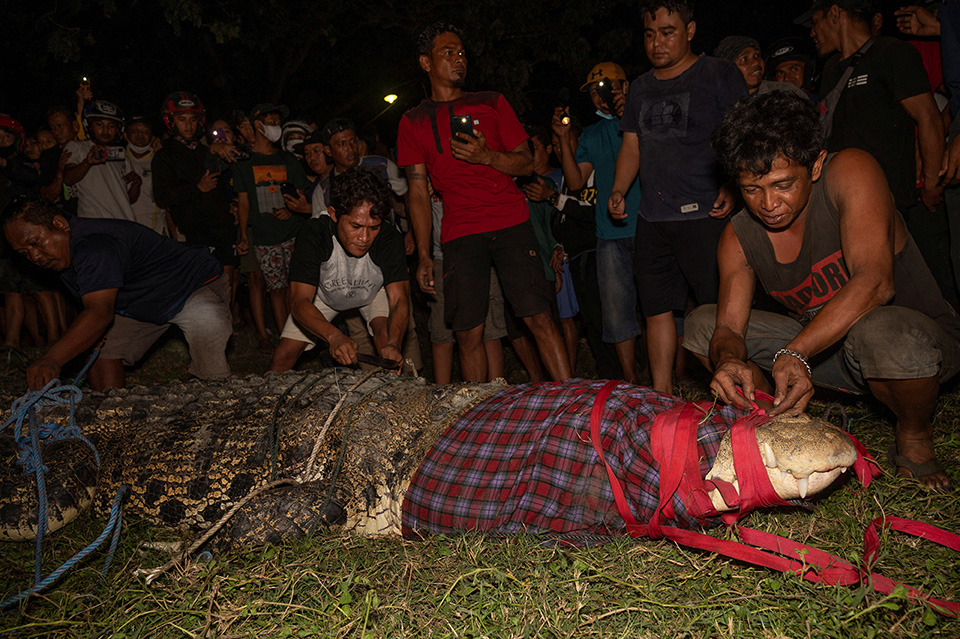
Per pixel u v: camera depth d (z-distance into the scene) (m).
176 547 3.03
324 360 4.27
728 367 2.88
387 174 6.35
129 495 3.30
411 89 12.49
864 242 2.99
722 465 2.57
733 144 2.96
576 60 10.50
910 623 2.25
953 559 2.55
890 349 2.97
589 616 2.33
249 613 2.44
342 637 2.34
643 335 6.09
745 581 2.48
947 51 4.41
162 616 2.53
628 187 4.85
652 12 4.44
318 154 6.41
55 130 7.40
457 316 5.07
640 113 4.64
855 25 4.61
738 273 3.46
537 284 4.99
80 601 2.68
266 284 7.25
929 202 4.43
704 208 4.46
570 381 3.16
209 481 3.21
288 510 2.97
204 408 3.58
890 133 4.45
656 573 2.56
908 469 3.17
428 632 2.33
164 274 4.66
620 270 5.31
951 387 4.12
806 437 2.46
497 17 9.90
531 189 5.73
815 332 2.93
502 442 2.95
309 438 3.23
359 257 4.53
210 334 4.88
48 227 4.13
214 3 9.61
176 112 7.21
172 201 7.24
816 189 3.14
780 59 5.90
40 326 7.95
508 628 2.31
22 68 10.57
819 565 2.46
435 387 3.48
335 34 10.32
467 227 4.97
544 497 2.75
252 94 12.04
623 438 2.71
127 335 4.78
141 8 10.62
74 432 3.43
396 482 3.04
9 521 3.18
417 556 2.76
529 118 13.20
